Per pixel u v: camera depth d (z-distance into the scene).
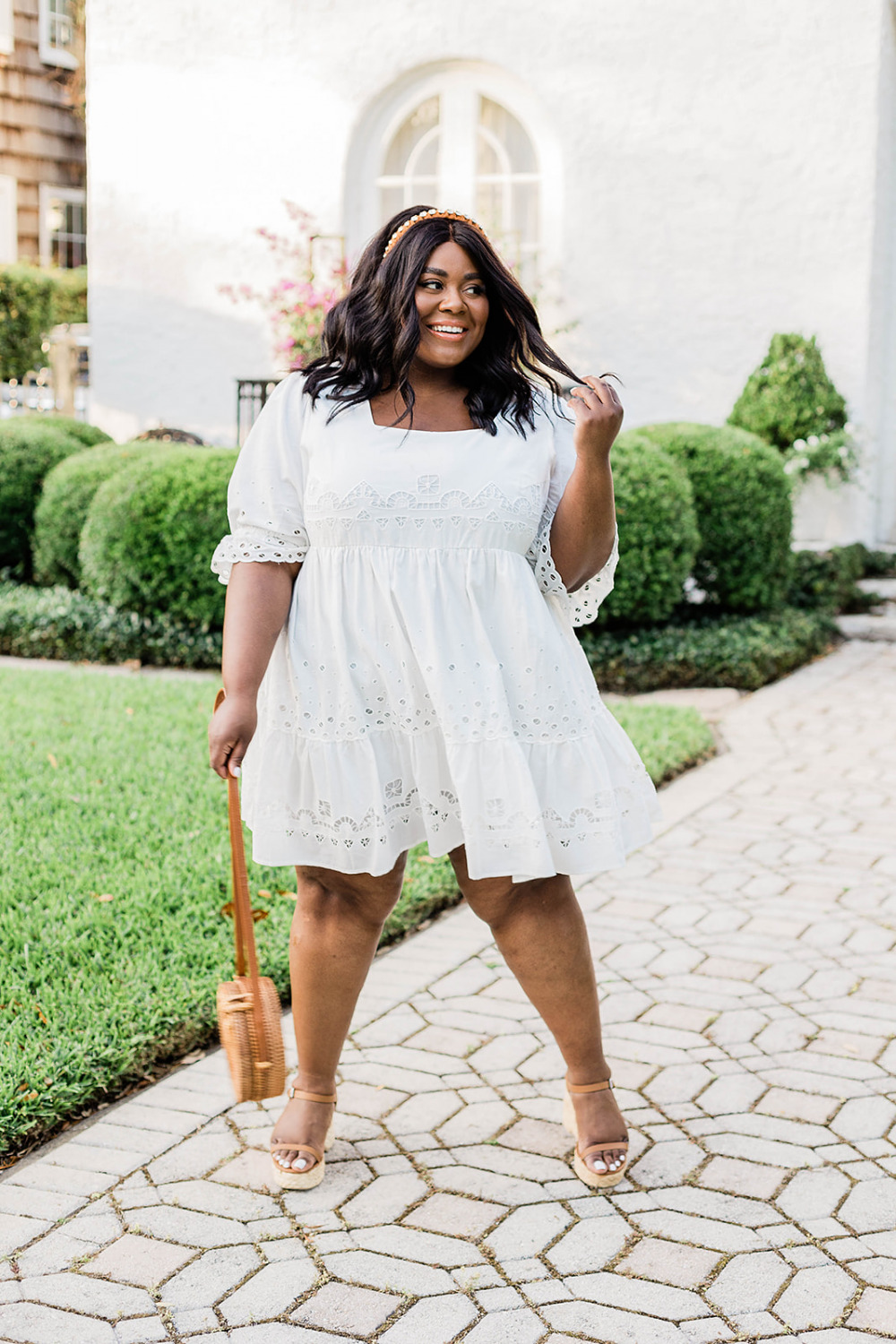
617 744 2.24
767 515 7.48
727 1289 1.98
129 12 10.59
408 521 2.07
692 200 9.38
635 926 3.53
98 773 4.69
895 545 9.84
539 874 2.05
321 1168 2.28
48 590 8.22
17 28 15.11
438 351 2.11
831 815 4.55
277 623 2.12
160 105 10.66
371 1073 2.68
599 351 9.78
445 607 2.07
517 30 9.63
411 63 9.97
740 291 9.36
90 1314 1.92
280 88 10.34
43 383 14.74
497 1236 2.12
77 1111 2.53
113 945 3.16
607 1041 2.84
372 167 10.41
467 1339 1.87
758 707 6.31
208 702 6.04
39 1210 2.18
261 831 2.16
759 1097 2.59
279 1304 1.95
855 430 9.07
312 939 2.25
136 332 11.02
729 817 4.54
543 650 2.11
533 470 2.14
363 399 2.12
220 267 10.73
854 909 3.65
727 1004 3.02
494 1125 2.48
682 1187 2.27
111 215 10.92
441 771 2.12
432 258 2.08
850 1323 1.90
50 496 8.05
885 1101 2.57
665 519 6.82
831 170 9.02
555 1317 1.92
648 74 9.35
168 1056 2.76
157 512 7.14
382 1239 2.12
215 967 3.07
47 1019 2.73
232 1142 2.42
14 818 4.12
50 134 15.76
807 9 8.90
